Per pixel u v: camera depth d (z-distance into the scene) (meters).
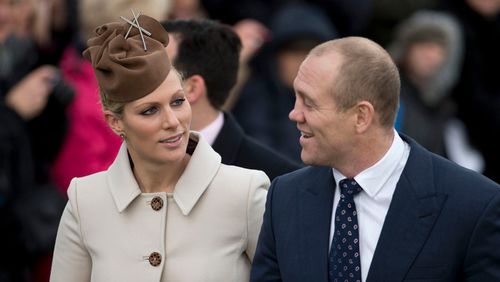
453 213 14.36
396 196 14.55
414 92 28.30
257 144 18.08
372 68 14.39
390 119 14.61
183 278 15.30
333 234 14.83
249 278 15.54
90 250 15.69
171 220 15.56
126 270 15.41
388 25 34.56
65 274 15.93
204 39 17.98
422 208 14.45
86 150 22.91
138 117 14.80
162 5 23.02
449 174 14.64
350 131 14.48
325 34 28.50
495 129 32.06
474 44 32.06
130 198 15.50
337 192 14.98
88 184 15.95
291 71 27.86
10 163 22.31
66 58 23.67
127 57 14.67
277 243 15.08
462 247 14.28
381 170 14.65
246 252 15.77
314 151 14.69
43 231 22.50
